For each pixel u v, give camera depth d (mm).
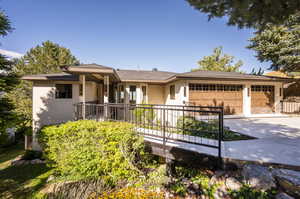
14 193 4195
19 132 11336
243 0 1653
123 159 3969
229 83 8375
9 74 5172
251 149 3434
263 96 8977
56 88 8508
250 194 2342
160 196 2861
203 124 5684
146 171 4207
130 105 5289
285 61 10414
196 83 8133
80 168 4113
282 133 4863
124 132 3939
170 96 10383
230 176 2809
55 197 3111
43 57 17734
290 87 11211
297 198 2070
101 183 3453
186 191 2980
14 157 8242
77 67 5598
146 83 10508
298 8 1603
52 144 4570
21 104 12797
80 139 4125
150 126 6172
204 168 3553
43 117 8391
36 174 5664
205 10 2002
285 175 2396
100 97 11664
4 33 4992
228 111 8469
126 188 3252
